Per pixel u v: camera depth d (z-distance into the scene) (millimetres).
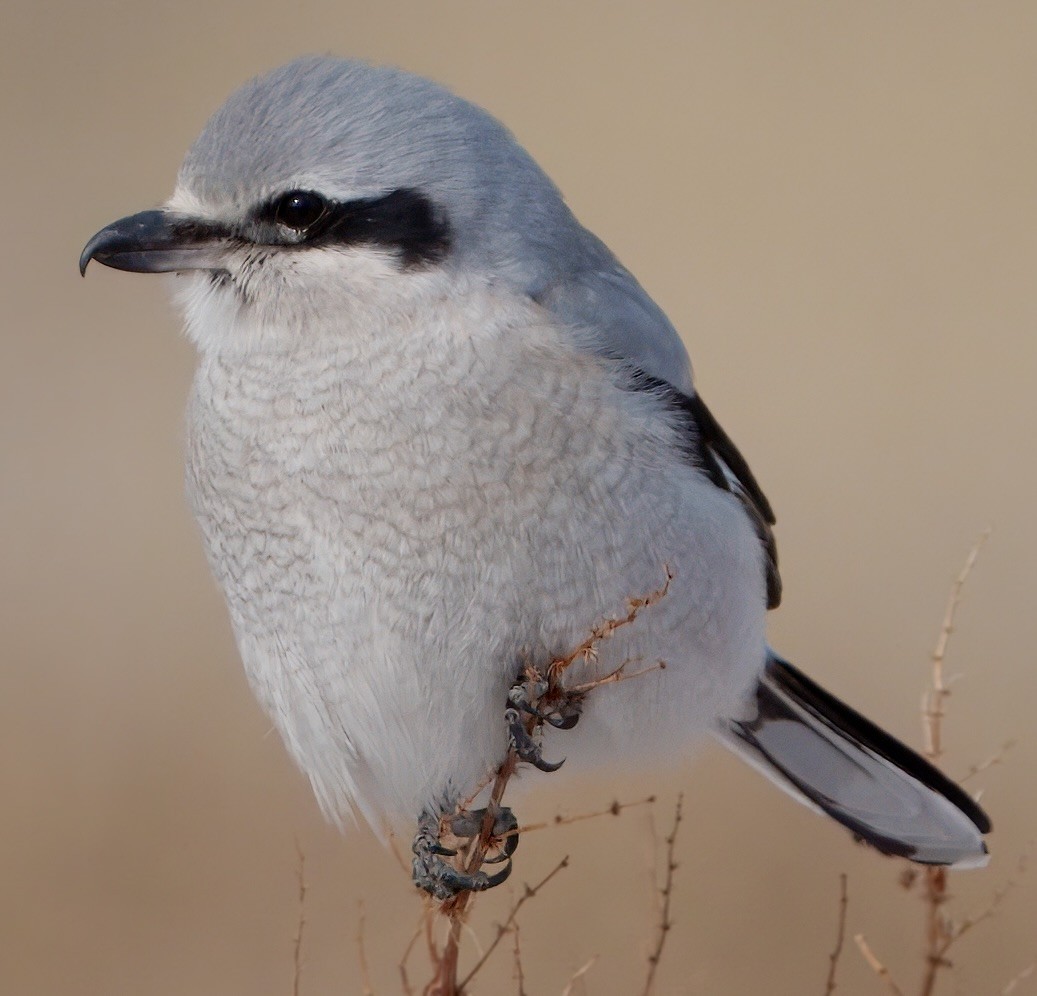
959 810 8492
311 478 7109
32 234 18703
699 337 17484
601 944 10414
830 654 14289
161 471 16234
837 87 20844
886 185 19297
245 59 21562
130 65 21562
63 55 21750
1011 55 21344
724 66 21281
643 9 22547
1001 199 18969
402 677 7223
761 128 20266
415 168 7152
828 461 16219
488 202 7254
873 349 17250
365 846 12219
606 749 7758
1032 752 13016
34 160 19766
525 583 7008
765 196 19344
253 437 7207
